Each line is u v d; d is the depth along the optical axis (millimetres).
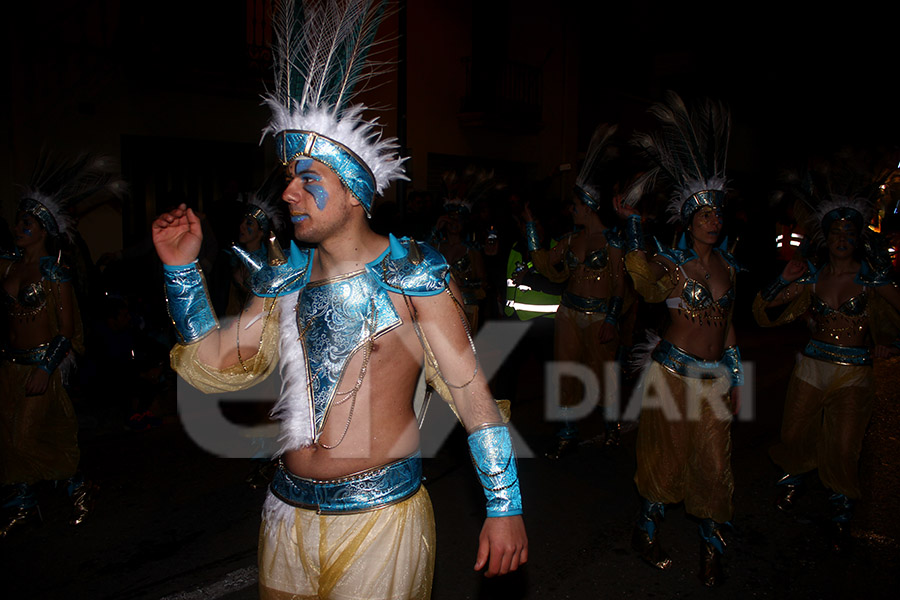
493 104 12477
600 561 3766
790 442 4379
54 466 3959
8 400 3861
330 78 1956
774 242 12680
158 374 5809
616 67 15727
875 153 4727
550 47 13773
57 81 7902
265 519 2012
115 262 6980
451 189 6984
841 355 4141
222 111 9273
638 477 3742
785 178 4500
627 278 5777
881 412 6586
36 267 3887
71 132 8047
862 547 3990
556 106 14047
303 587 1926
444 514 4250
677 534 4121
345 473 1892
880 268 4047
